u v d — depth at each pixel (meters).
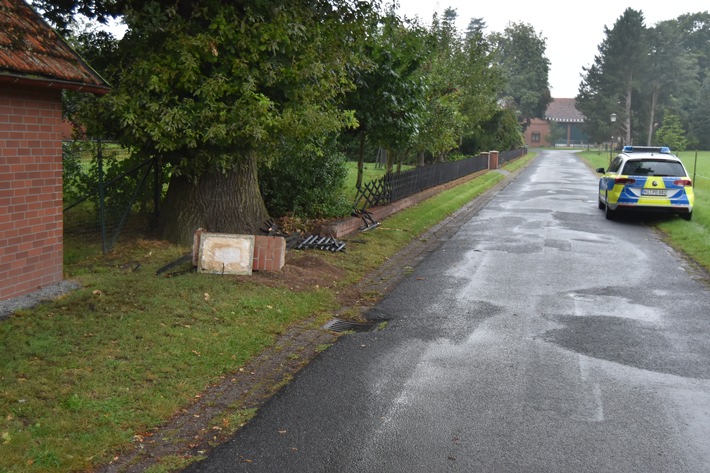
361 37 12.48
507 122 51.31
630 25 89.62
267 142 10.97
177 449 4.84
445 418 5.40
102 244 10.55
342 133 16.23
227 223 11.62
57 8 10.98
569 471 4.57
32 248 8.05
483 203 23.06
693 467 4.64
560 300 9.36
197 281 8.86
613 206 17.72
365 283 10.46
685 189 17.12
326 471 4.53
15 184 7.72
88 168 10.80
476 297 9.54
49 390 5.43
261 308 8.20
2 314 7.17
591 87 96.50
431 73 22.47
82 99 9.73
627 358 6.93
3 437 4.60
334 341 7.48
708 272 11.37
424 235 15.57
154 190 11.84
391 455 4.77
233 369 6.42
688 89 94.12
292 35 10.28
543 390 6.03
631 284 10.41
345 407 5.61
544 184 31.89
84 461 4.49
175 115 9.59
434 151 24.66
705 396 5.93
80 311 7.39
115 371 5.92
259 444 4.92
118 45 10.67
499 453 4.81
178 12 10.61
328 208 15.02
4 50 7.34
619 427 5.27
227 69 10.16
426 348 7.21
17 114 7.71
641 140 90.44
